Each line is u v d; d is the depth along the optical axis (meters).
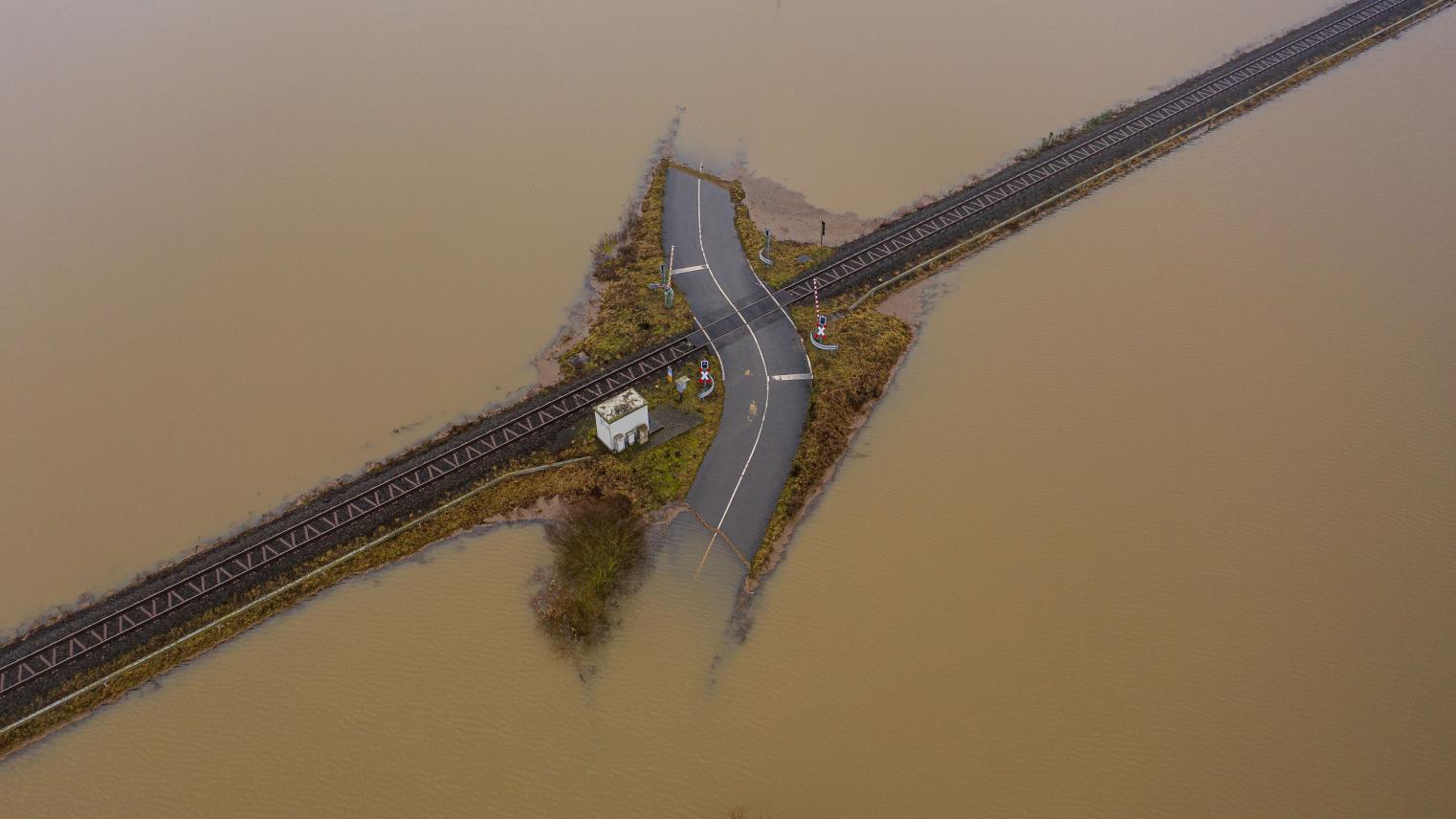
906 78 102.69
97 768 48.47
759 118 96.88
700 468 62.88
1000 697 51.91
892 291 77.94
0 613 55.09
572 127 94.69
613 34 108.12
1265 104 97.88
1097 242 82.25
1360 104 97.62
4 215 81.06
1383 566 58.38
